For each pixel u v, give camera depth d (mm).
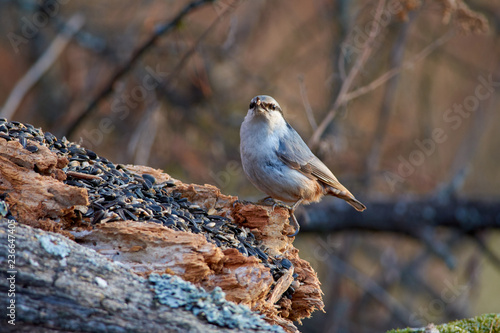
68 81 14773
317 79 15953
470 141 14102
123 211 5504
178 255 4961
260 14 16031
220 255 5082
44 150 5445
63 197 5082
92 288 4344
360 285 13422
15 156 5227
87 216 5250
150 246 4992
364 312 14398
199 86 12617
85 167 6148
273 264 6148
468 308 14125
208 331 4270
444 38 11297
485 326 6086
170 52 13336
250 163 7637
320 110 14602
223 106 14445
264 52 16422
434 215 12680
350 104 14305
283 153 7594
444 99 16797
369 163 13859
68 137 11617
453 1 10117
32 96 15023
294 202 8062
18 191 5043
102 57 14094
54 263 4430
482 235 13883
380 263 14977
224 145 13836
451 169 14352
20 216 4941
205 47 14102
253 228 6520
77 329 4117
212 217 6363
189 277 4906
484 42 16188
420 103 15836
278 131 7688
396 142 15172
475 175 16766
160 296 4480
